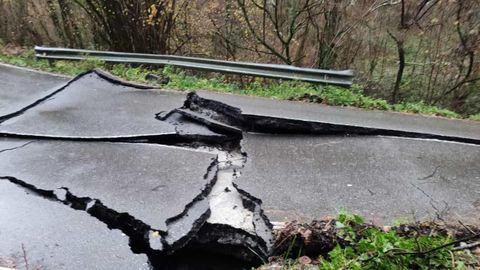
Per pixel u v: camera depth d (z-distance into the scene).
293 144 6.37
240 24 15.19
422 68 14.03
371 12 12.91
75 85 8.77
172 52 15.53
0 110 7.36
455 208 4.64
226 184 5.20
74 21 16.00
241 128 7.02
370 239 3.96
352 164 5.69
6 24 17.06
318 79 9.04
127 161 5.61
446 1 12.43
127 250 3.95
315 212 4.55
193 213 4.48
